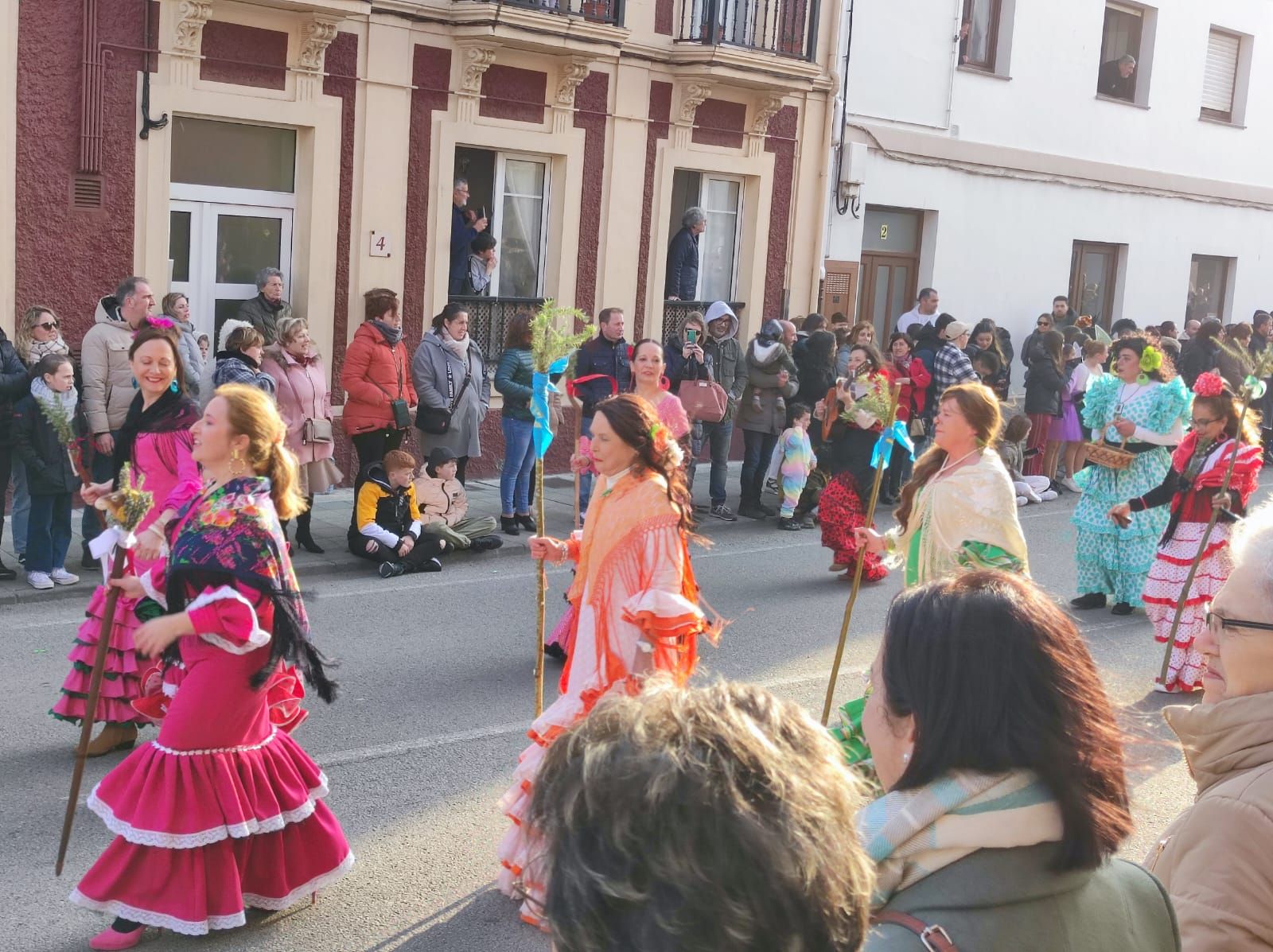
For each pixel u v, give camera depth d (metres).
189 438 5.71
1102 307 21.69
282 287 11.48
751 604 9.62
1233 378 18.11
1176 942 1.87
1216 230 23.00
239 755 4.34
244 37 11.39
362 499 9.83
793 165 16.12
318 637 8.08
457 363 11.19
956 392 5.51
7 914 4.55
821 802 1.44
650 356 8.42
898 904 1.77
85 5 10.45
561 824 1.41
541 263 14.16
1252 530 2.42
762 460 12.82
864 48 16.77
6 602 8.42
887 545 5.66
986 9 18.66
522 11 12.69
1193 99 22.03
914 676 1.84
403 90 12.51
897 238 18.22
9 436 8.61
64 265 10.68
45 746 6.07
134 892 4.27
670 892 1.36
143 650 4.12
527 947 4.52
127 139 10.85
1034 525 13.57
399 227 12.66
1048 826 1.77
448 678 7.41
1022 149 19.28
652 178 14.68
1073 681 1.82
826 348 13.07
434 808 5.66
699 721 1.46
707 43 14.58
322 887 4.64
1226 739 2.24
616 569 4.85
